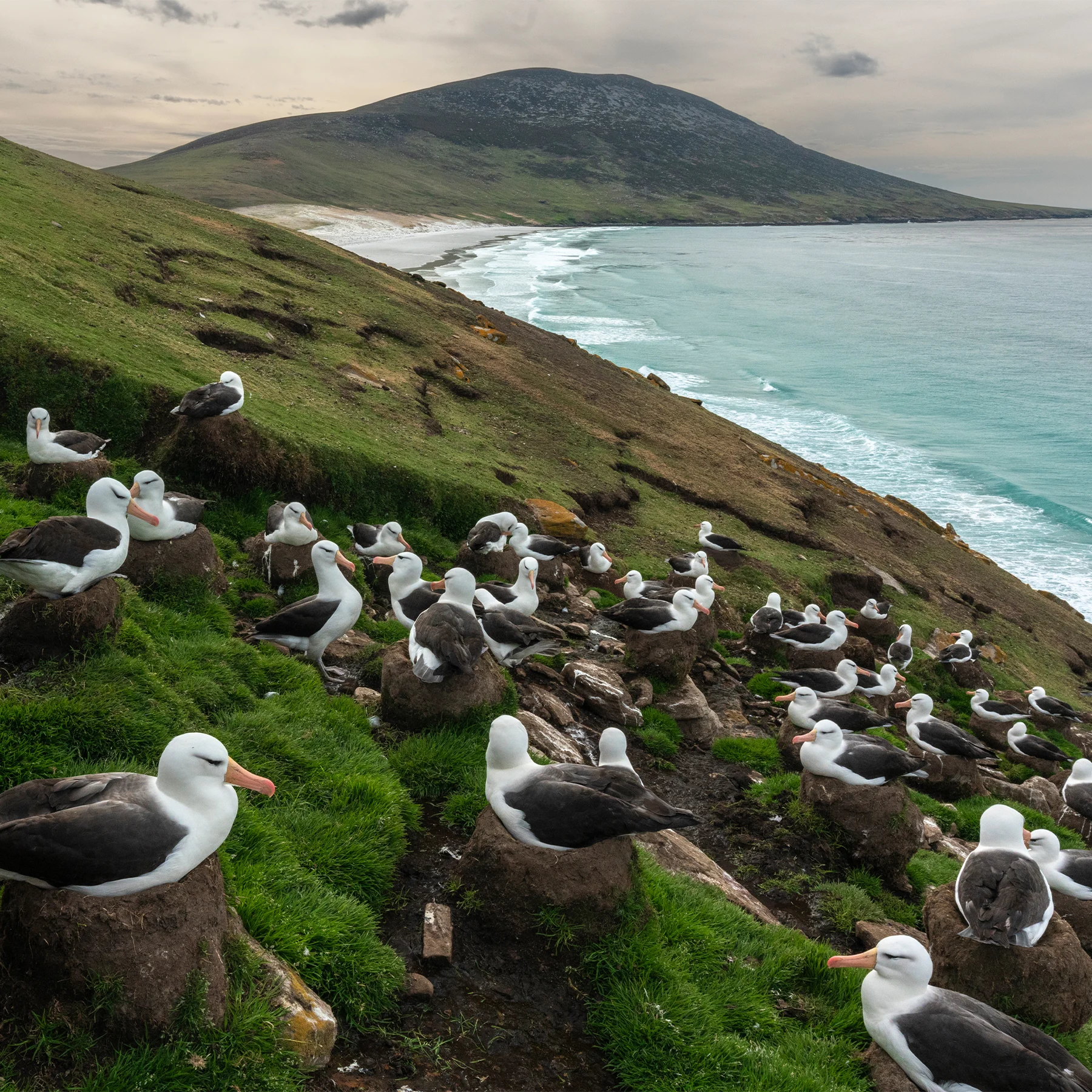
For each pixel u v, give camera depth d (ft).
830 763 39.45
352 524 67.92
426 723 37.55
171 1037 18.99
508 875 26.43
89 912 18.66
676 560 74.38
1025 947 29.66
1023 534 169.68
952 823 51.90
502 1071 22.94
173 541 42.45
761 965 30.40
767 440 172.35
